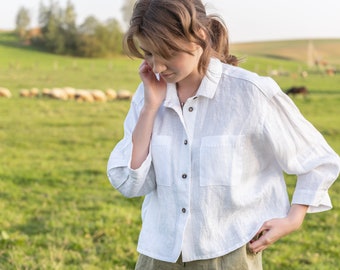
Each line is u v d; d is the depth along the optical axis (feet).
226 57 8.27
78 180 30.63
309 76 153.79
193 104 7.76
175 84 7.88
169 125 7.91
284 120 7.93
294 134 7.91
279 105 7.89
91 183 29.96
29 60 200.44
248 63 202.59
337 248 19.53
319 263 18.01
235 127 7.69
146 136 7.88
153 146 7.89
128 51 7.48
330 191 29.53
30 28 290.76
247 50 282.56
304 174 7.99
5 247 18.34
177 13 6.91
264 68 189.06
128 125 8.48
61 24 255.91
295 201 7.98
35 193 27.30
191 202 7.73
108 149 42.06
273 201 8.04
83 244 18.86
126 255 17.98
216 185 7.64
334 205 25.99
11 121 54.29
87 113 62.90
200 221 7.74
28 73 126.41
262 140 7.82
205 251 7.78
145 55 7.30
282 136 7.79
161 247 7.98
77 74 129.80
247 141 7.75
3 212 23.21
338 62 245.24
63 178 30.89
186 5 7.02
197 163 7.69
